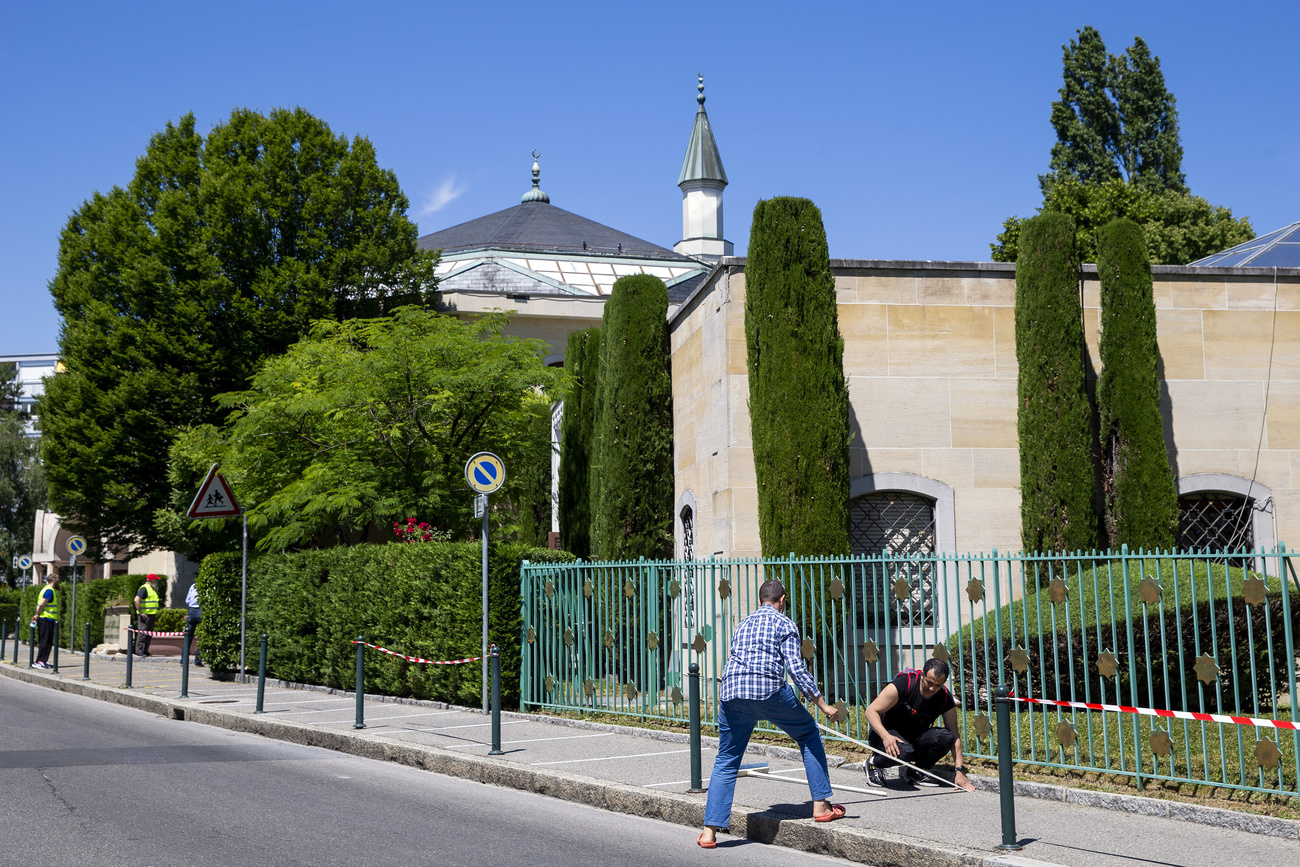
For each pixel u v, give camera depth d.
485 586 13.27
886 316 14.34
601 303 35.81
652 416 16.95
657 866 6.79
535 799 9.04
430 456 19.41
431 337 19.47
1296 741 7.21
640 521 16.70
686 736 11.16
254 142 31.06
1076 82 46.41
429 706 14.44
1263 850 6.65
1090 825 7.32
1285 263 15.49
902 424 14.20
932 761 8.77
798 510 12.95
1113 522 13.50
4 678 21.89
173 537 28.98
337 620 16.55
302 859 6.70
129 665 17.67
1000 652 8.96
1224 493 14.39
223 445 23.86
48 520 43.09
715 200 63.28
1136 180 44.97
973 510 14.16
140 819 7.74
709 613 13.42
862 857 7.02
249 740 12.35
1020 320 13.70
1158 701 10.65
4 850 6.81
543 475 23.39
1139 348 13.52
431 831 7.59
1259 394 14.49
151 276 28.64
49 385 30.03
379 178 31.80
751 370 13.58
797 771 9.47
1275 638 10.29
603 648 12.61
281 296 29.33
